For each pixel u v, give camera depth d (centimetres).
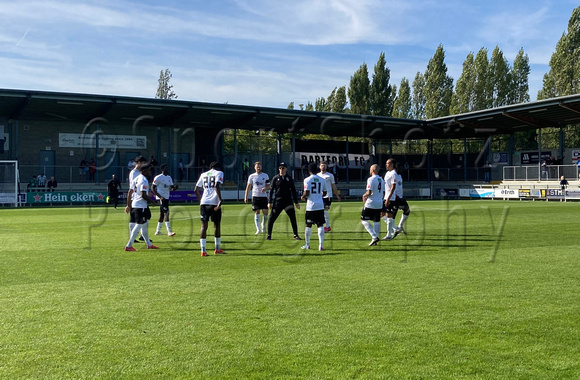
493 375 335
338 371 341
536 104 2942
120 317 465
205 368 346
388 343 396
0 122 3014
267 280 635
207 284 610
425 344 393
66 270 704
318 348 384
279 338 407
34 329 429
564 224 1418
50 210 2192
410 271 696
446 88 5241
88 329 429
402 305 508
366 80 5156
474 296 546
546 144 4312
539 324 444
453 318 462
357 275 667
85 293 562
